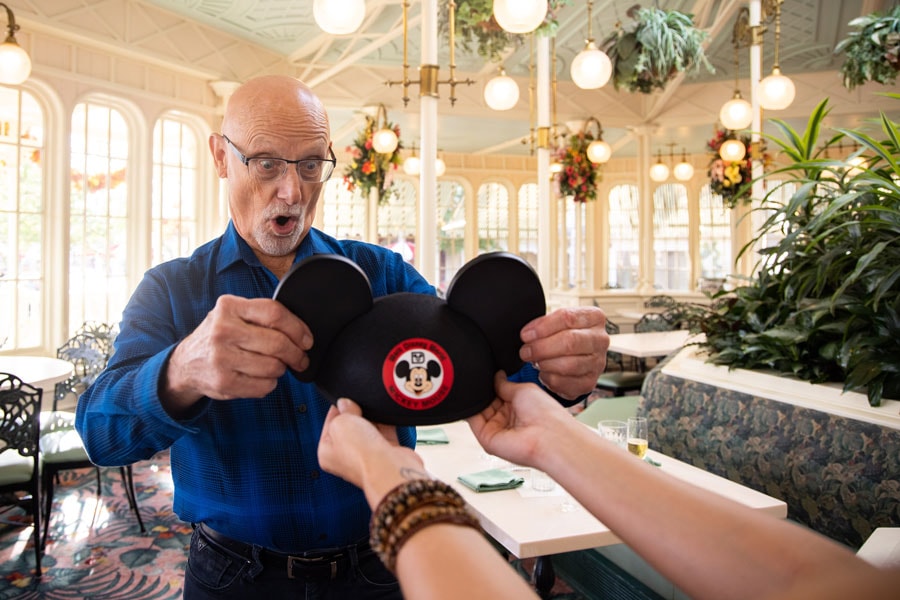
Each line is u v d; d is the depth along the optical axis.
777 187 2.86
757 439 2.67
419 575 0.45
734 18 6.84
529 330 0.80
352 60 6.52
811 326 2.59
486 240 11.35
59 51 5.11
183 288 1.28
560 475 0.60
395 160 6.93
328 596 1.25
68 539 3.46
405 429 1.33
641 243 8.76
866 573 0.33
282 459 1.23
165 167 6.18
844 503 2.32
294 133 1.16
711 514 0.50
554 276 11.53
